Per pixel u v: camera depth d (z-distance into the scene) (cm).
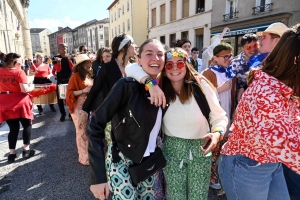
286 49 112
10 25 2005
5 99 304
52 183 269
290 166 110
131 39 233
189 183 169
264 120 109
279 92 111
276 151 107
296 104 119
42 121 550
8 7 1958
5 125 500
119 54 234
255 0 1182
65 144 396
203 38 1600
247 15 1237
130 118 138
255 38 273
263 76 118
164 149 172
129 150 143
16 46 2384
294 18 1019
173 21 1917
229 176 137
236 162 132
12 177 283
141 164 145
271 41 241
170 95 160
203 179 166
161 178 203
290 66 113
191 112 157
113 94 137
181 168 165
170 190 168
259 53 259
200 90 158
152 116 144
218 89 235
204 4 1573
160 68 150
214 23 1473
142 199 166
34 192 251
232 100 254
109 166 157
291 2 1016
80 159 317
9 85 304
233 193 138
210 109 162
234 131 135
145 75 143
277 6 1075
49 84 576
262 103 111
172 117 160
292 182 176
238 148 132
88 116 283
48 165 315
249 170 128
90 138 134
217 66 249
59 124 523
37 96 547
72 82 294
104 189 128
